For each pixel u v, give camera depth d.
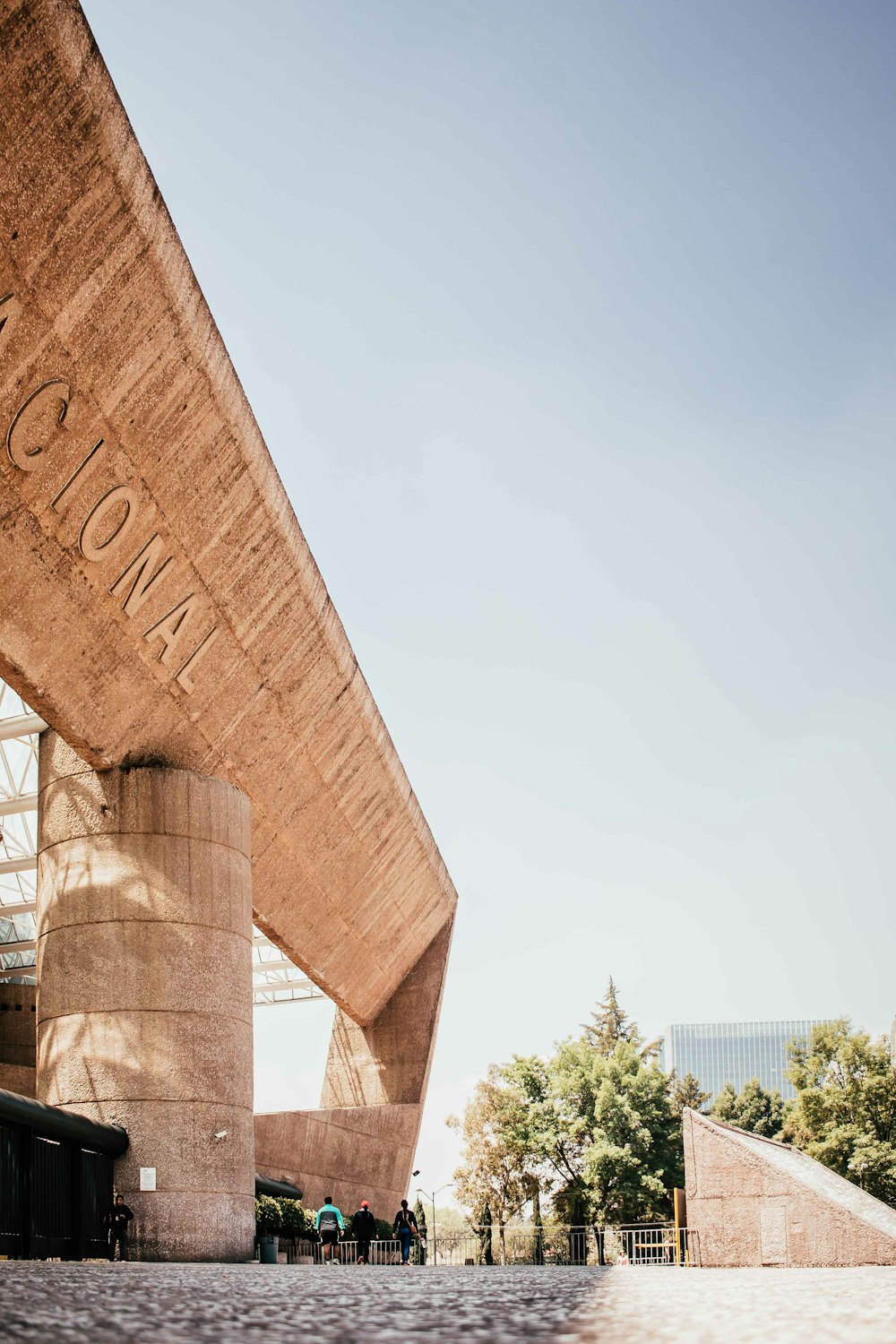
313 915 33.91
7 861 32.12
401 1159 41.41
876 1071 56.72
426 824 38.56
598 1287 5.62
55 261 15.63
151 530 19.53
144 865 21.86
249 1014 22.95
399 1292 4.99
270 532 22.19
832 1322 3.23
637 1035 84.81
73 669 19.92
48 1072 21.53
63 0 14.22
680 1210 25.14
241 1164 21.80
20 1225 17.67
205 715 23.61
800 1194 24.05
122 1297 4.20
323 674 26.59
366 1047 45.22
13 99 14.23
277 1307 3.91
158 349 17.75
